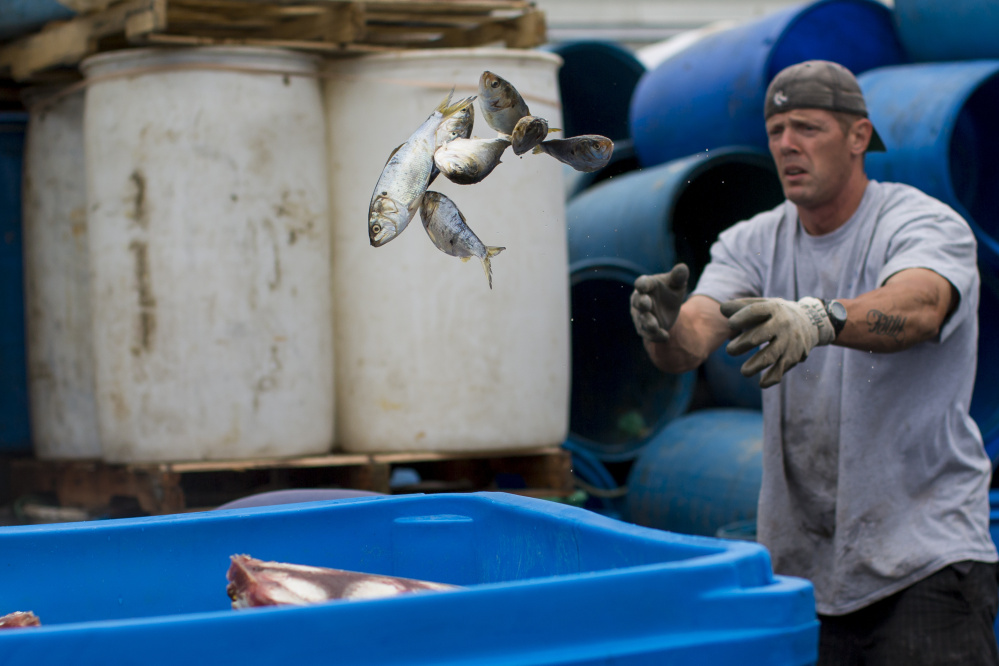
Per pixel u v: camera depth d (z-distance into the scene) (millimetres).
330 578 1140
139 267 3139
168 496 3096
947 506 2115
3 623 1083
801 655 920
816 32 4449
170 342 3117
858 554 2170
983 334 3934
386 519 1402
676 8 10812
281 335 3184
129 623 787
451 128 1133
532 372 3344
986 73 3613
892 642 2115
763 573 946
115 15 3162
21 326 3979
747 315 1745
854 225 2281
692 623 894
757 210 4684
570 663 849
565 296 3506
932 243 2092
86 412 3650
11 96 3924
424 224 1130
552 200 3438
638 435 4773
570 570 1206
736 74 4414
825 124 2227
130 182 3154
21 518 3680
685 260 5055
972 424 2186
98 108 3242
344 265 3377
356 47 3348
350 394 3375
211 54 3137
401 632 822
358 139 3342
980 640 2078
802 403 2289
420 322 3252
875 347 1910
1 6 3520
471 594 838
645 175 4773
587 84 5832
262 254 3160
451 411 3258
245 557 1183
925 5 4215
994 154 4129
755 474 3812
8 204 3951
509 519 1338
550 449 3484
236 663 794
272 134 3188
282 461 3195
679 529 4051
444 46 3900
